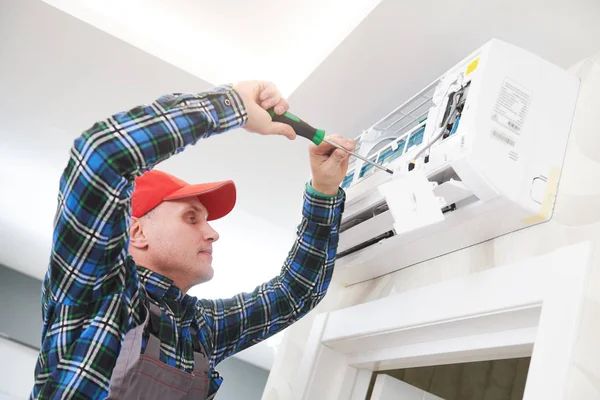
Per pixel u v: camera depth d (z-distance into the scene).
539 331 1.21
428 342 1.63
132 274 1.28
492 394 2.43
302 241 1.64
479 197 1.35
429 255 1.67
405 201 1.31
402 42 1.80
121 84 2.43
